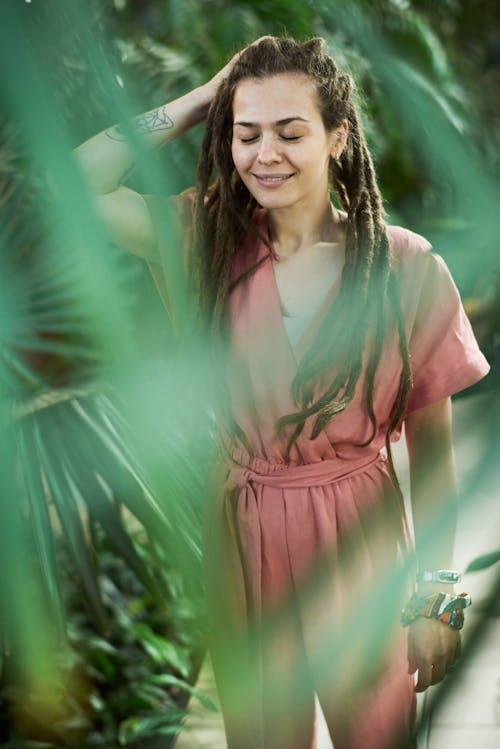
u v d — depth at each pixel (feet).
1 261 3.61
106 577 10.09
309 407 4.50
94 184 4.49
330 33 7.53
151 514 5.13
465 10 14.02
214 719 7.66
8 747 7.59
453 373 4.65
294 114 4.19
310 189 4.35
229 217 4.63
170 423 4.57
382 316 4.44
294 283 4.58
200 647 8.93
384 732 4.97
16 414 5.00
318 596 4.70
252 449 4.76
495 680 6.18
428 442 4.94
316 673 4.85
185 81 7.77
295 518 4.70
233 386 4.64
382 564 4.80
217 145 4.57
